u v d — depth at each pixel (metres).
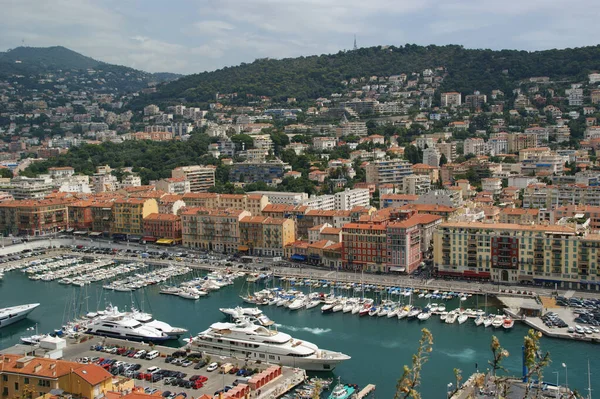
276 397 196.00
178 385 199.88
